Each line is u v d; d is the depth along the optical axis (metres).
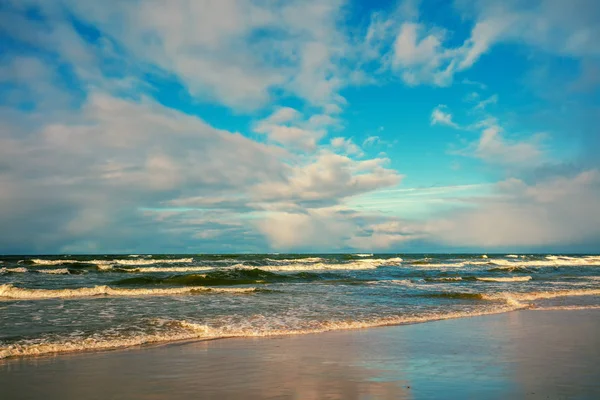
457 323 13.97
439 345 10.39
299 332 12.17
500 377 7.45
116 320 13.62
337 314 15.50
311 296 21.27
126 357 9.02
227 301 18.97
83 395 6.47
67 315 14.55
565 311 16.83
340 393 6.53
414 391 6.62
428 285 28.28
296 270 44.69
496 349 9.93
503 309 17.27
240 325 13.05
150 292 22.39
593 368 8.14
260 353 9.44
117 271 39.56
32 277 32.34
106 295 21.22
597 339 11.25
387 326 13.33
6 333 11.37
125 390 6.71
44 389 6.75
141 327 12.49
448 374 7.66
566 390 6.68
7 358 8.88
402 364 8.42
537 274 41.53
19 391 6.65
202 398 6.31
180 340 10.95
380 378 7.39
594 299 20.94
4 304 17.36
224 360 8.75
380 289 25.20
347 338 11.33
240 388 6.79
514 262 65.56
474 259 76.06
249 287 26.31
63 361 8.65
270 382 7.14
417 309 17.02
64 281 28.88
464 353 9.47
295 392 6.58
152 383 7.09
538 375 7.59
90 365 8.32
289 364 8.41
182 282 29.03
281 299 19.94
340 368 8.10
